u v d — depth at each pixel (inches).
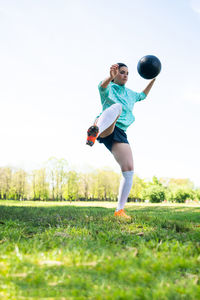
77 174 1229.1
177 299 52.9
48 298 53.2
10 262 69.4
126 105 184.4
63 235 110.2
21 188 1194.0
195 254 81.7
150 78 193.2
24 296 54.1
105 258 73.7
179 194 1195.3
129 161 178.7
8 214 206.7
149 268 68.4
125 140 182.1
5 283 58.9
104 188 1280.8
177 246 88.0
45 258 74.4
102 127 156.4
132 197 1337.4
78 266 69.1
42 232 124.8
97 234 113.5
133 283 60.1
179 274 68.2
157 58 190.4
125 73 190.2
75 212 223.9
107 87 169.8
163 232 116.9
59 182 1204.5
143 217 167.0
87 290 56.6
